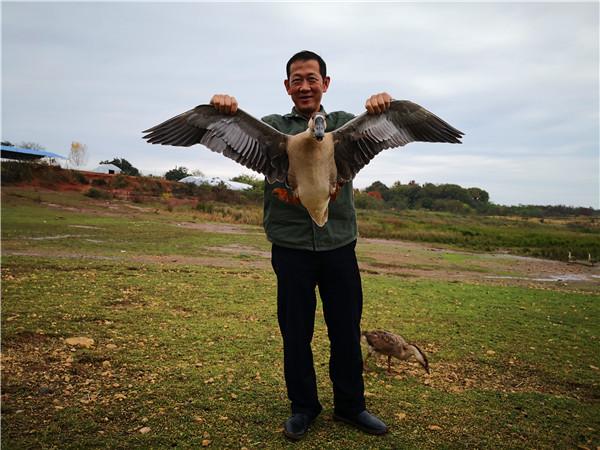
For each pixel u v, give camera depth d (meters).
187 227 28.94
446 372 6.32
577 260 26.30
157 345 6.67
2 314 7.59
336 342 4.48
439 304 10.94
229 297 10.20
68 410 4.55
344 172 4.30
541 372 6.45
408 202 88.12
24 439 3.97
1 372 5.36
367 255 22.14
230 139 4.15
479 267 20.61
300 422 4.25
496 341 7.93
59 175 49.38
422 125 4.21
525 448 4.23
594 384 6.05
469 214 77.38
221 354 6.42
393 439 4.27
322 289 4.58
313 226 4.35
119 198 45.22
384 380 5.93
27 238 18.36
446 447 4.17
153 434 4.16
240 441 4.12
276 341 7.12
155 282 11.28
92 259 14.45
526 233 40.19
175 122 4.06
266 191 4.56
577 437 4.50
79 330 7.08
